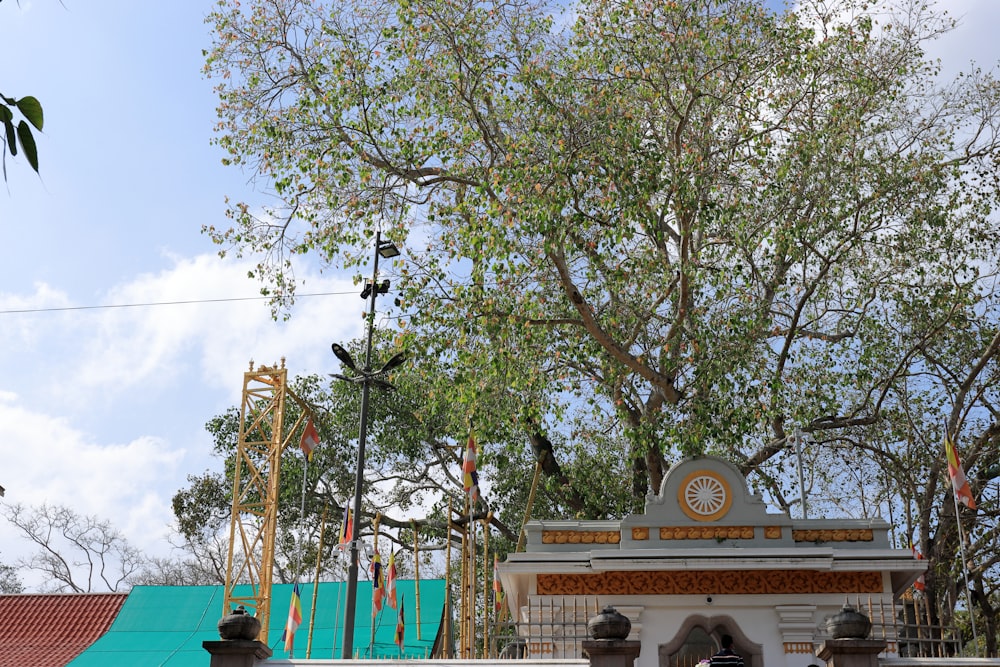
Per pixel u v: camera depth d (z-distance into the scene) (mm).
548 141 24188
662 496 19719
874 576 18906
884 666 11812
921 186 26750
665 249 26797
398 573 42188
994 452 28125
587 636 17750
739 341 24656
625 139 24016
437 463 39281
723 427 24188
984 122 27625
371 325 24297
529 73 25031
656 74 26109
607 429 29625
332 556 42500
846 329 28906
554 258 23906
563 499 32875
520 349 25000
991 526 28797
